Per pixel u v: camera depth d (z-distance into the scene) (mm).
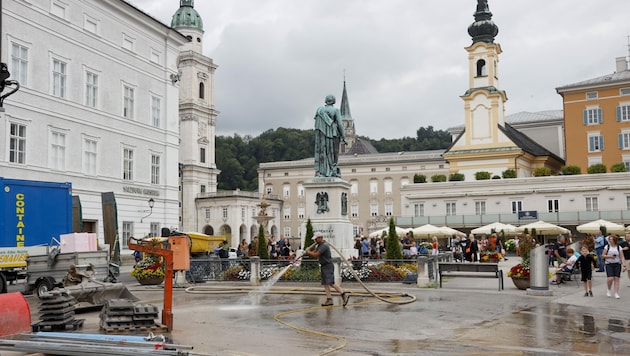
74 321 12141
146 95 46062
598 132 69062
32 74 35031
